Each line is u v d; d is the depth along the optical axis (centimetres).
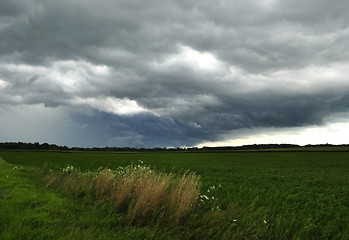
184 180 1013
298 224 876
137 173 1195
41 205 998
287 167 4056
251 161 5616
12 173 1980
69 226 752
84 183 1286
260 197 1391
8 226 713
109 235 709
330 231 846
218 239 706
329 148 11775
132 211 857
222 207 1062
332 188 1922
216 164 4631
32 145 14950
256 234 715
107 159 5831
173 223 795
